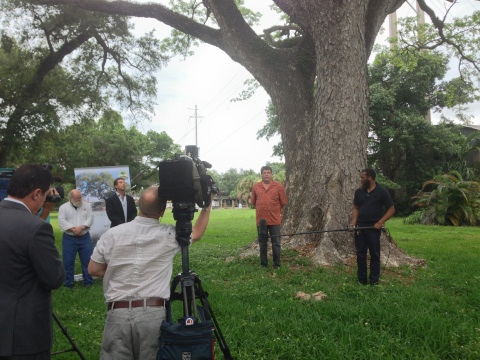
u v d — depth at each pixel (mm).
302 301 6672
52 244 3078
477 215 25578
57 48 20719
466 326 5383
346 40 10219
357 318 5820
